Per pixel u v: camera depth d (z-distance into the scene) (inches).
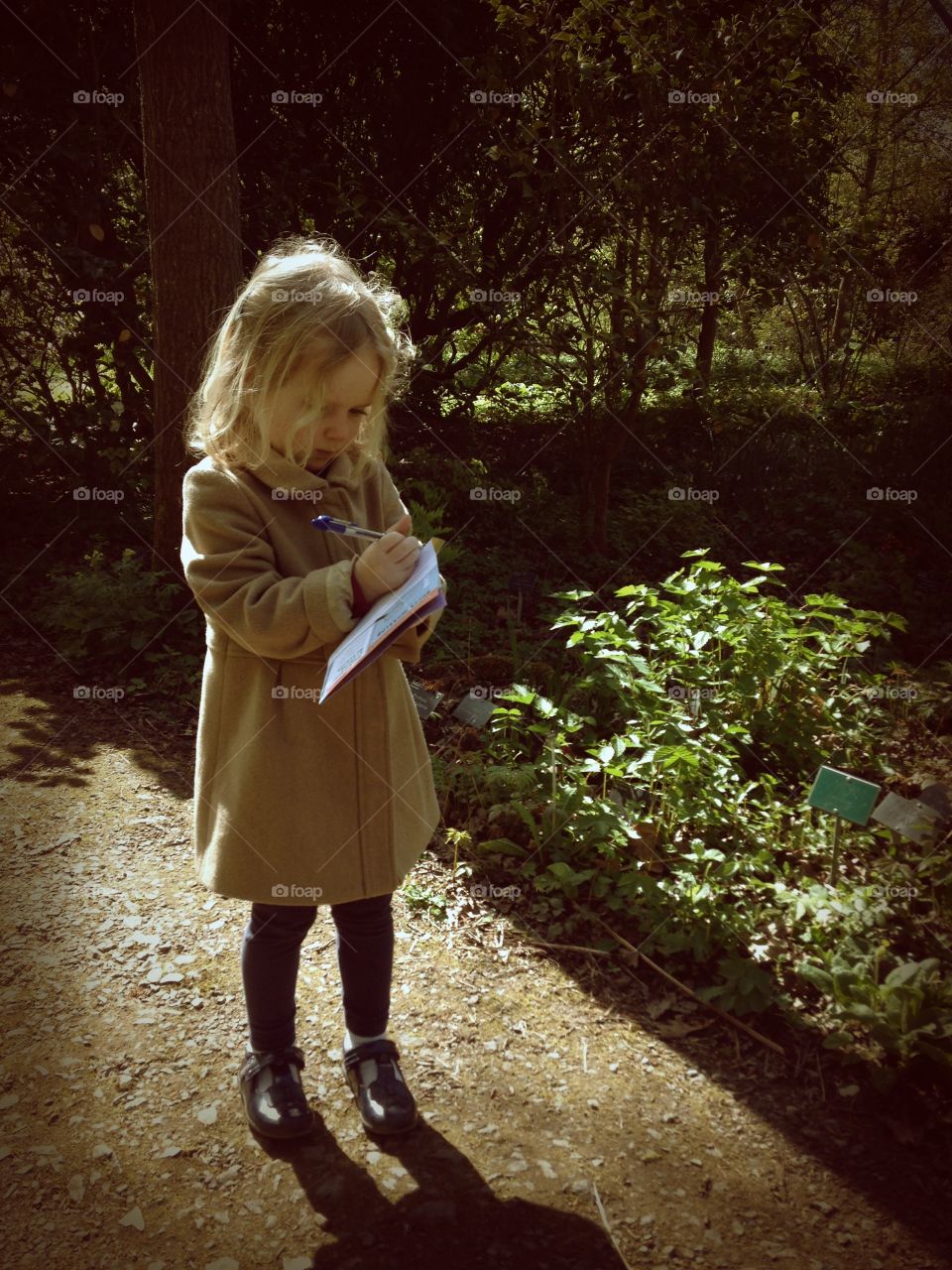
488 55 224.8
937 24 406.6
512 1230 69.9
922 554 244.1
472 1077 85.3
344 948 76.2
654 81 197.0
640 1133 80.0
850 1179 76.2
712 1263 68.0
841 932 103.6
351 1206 71.3
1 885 111.0
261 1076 77.5
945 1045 85.2
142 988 94.7
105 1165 74.0
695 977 100.4
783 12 202.7
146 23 161.6
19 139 234.1
